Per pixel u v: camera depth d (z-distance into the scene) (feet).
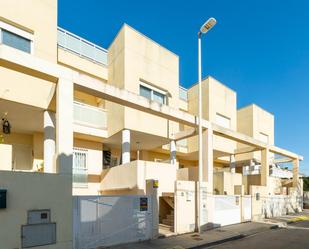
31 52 37.88
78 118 44.88
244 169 85.10
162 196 43.06
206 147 45.73
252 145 61.98
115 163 57.00
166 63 52.85
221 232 41.01
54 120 37.32
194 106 69.41
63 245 25.68
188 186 40.78
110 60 51.98
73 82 29.35
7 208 22.80
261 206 59.82
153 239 34.32
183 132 50.34
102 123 48.24
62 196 26.12
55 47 40.19
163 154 65.31
